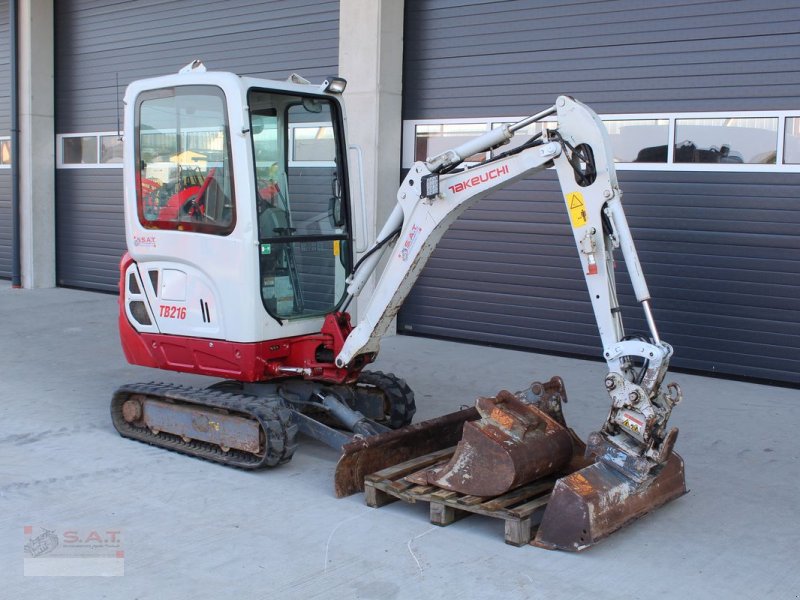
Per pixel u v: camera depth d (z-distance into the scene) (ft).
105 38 38.63
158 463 16.63
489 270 27.96
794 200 22.67
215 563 12.27
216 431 16.56
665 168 24.43
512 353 27.22
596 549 12.93
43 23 40.06
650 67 24.49
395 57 28.48
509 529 12.99
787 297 23.00
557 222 26.45
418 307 29.63
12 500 14.55
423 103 28.89
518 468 13.23
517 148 14.11
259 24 32.68
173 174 17.24
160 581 11.69
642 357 13.02
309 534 13.35
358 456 15.10
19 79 40.42
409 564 12.32
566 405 21.12
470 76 27.81
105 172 39.42
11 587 11.46
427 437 16.31
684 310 24.47
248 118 16.16
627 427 13.08
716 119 23.59
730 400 21.76
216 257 16.69
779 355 23.22
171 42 35.96
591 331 26.18
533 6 26.35
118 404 18.42
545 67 26.32
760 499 15.15
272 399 16.61
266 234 16.90
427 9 28.43
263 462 15.76
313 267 17.93
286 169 17.39
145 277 18.03
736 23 23.06
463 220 28.30
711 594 11.61
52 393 21.93
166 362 18.04
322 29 30.76
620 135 25.18
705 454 17.57
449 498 13.62
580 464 14.98
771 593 11.69
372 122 28.09
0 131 43.68
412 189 15.49
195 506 14.43
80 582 11.62
